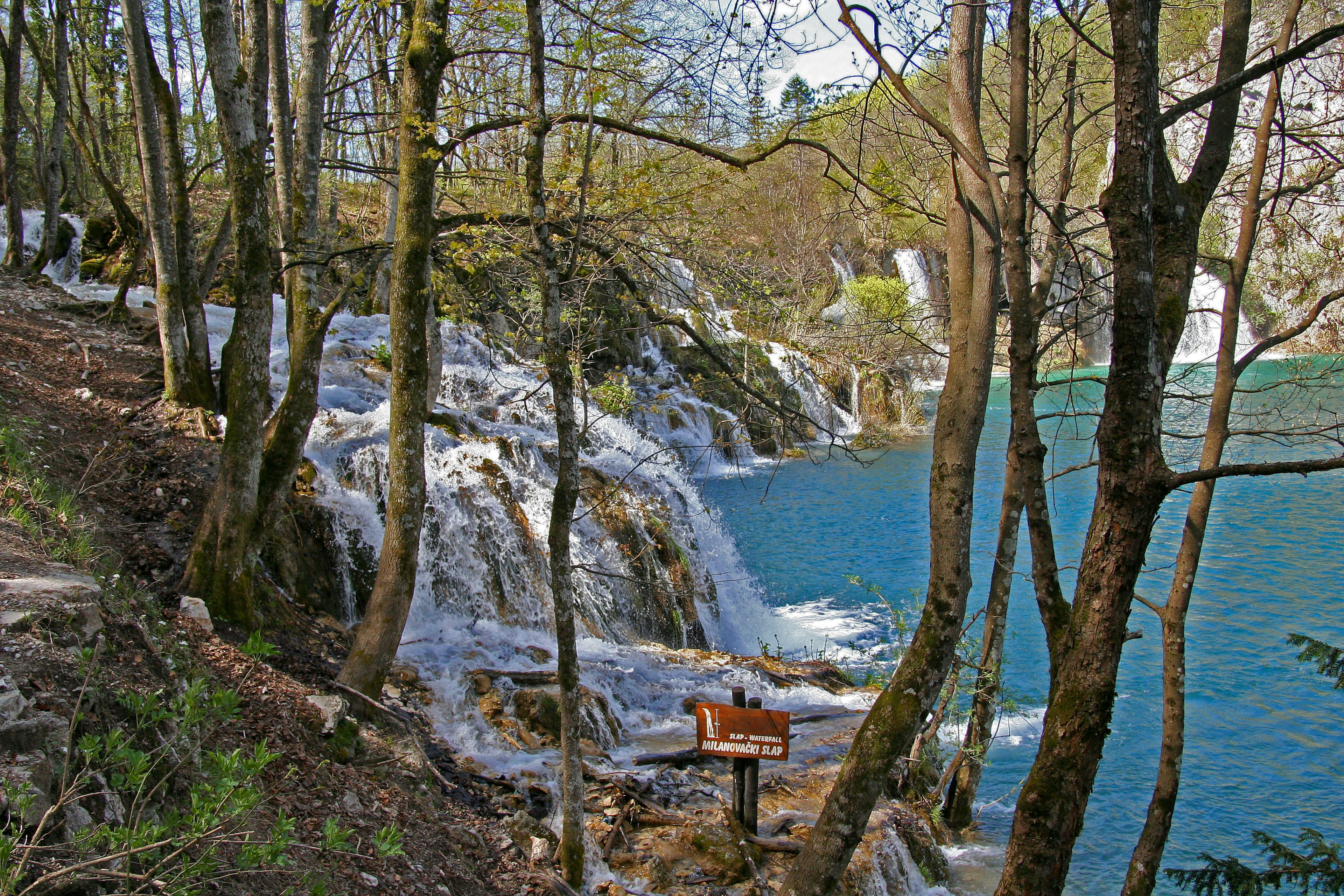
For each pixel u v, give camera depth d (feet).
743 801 24.00
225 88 24.27
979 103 18.51
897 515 67.41
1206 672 38.96
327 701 22.00
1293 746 32.86
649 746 29.50
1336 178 28.50
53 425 32.91
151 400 37.47
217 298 59.77
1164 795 18.44
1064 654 13.33
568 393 19.04
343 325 57.62
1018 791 31.53
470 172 26.16
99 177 53.01
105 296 53.78
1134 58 12.27
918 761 29.45
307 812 18.02
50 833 11.41
